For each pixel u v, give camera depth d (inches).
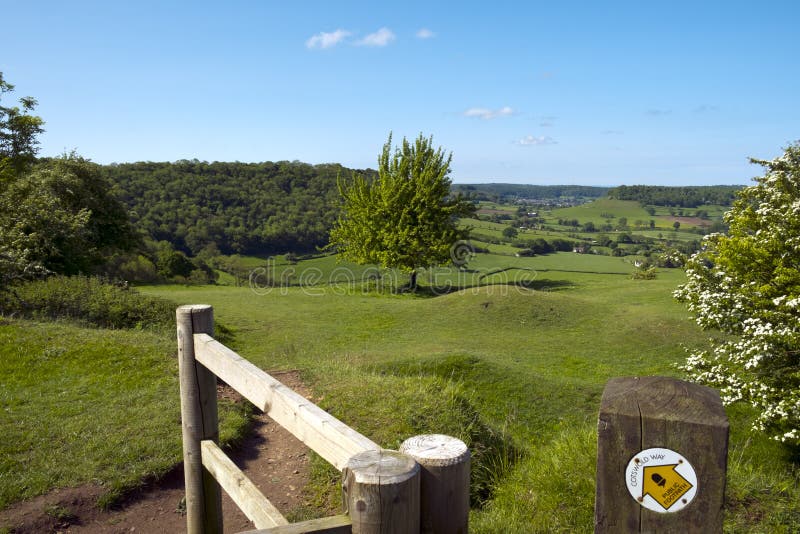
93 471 221.3
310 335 787.4
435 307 979.3
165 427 266.7
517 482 210.4
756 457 349.1
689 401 59.9
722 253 363.3
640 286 1267.2
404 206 1316.4
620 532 60.9
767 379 341.1
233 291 1200.2
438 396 292.7
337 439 72.8
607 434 60.4
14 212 734.5
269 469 244.8
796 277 327.9
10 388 326.3
